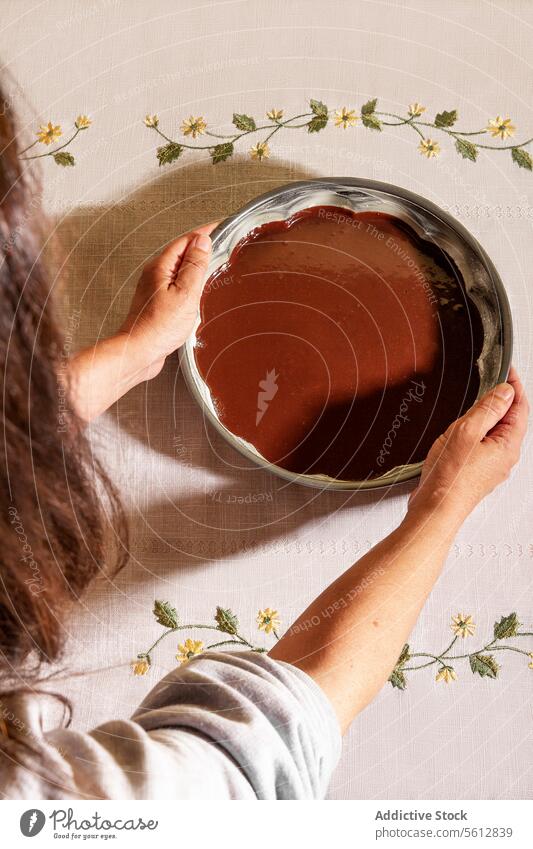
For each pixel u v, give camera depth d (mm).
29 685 627
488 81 788
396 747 676
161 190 779
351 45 801
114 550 710
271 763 473
